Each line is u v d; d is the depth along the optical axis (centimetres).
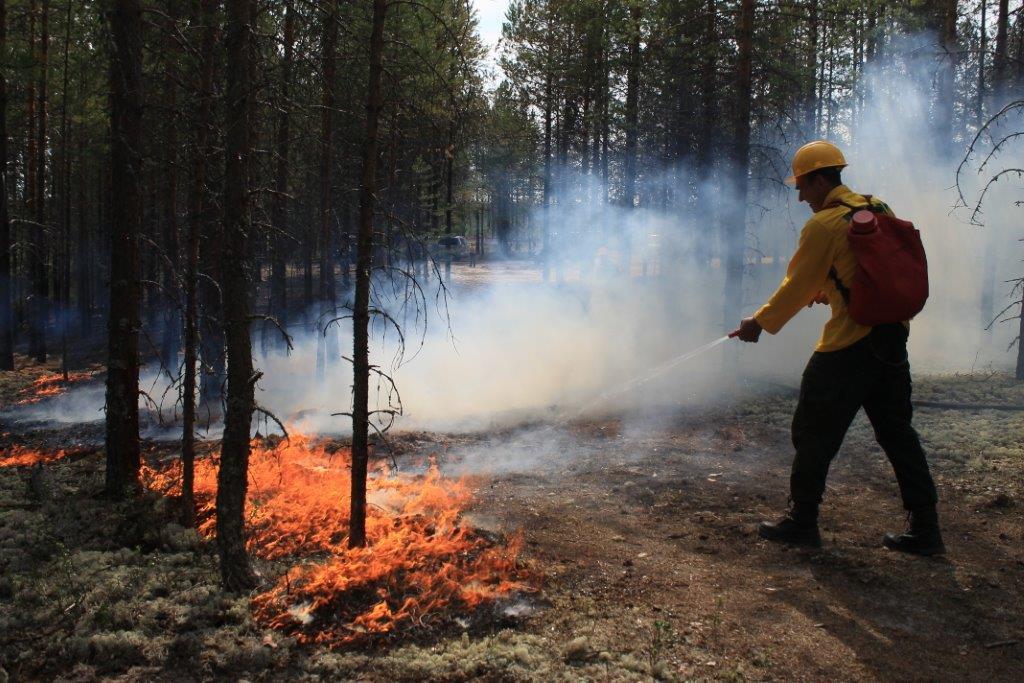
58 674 341
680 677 321
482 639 364
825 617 370
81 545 505
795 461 455
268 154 523
